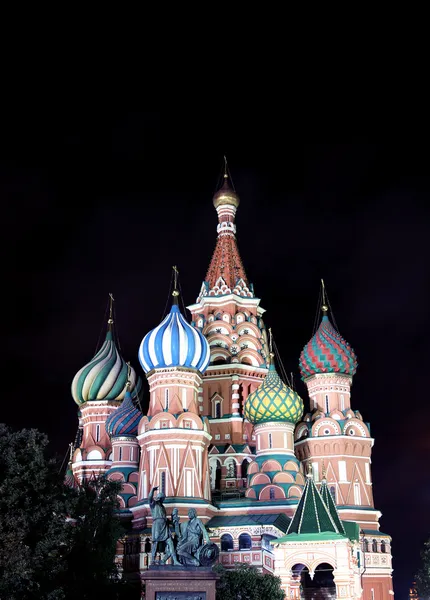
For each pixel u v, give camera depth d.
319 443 77.75
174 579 40.06
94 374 89.12
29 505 47.81
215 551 41.72
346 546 53.56
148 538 66.88
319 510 56.31
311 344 82.81
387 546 74.00
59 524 48.88
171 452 69.62
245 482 78.69
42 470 49.41
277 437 74.06
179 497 68.00
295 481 71.81
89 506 57.53
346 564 53.25
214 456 80.06
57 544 48.00
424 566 79.12
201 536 41.97
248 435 82.69
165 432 70.12
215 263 92.69
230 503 71.44
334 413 79.25
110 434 81.25
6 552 43.59
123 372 89.94
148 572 40.16
